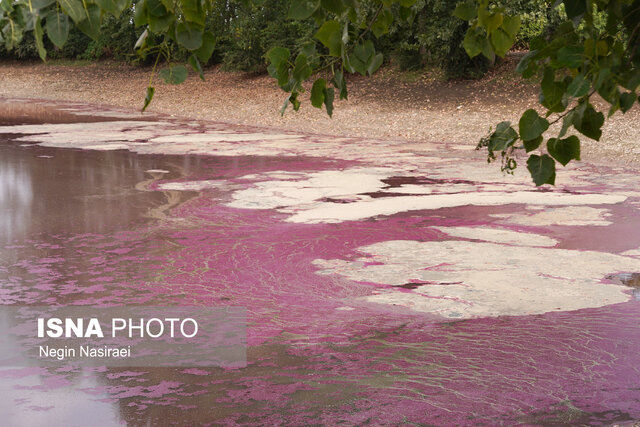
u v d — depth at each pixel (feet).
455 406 15.57
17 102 118.42
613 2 5.40
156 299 23.08
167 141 67.21
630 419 14.93
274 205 37.91
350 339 19.57
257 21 117.70
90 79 142.82
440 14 93.66
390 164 52.54
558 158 5.53
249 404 15.78
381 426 14.69
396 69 104.94
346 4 5.31
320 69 5.93
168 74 5.21
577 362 17.89
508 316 21.18
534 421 14.85
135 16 4.99
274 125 83.71
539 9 73.26
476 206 37.24
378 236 31.09
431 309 21.86
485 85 91.04
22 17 3.81
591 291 23.45
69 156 56.65
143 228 32.99
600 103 72.43
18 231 32.48
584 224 33.01
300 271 26.02
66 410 15.53
